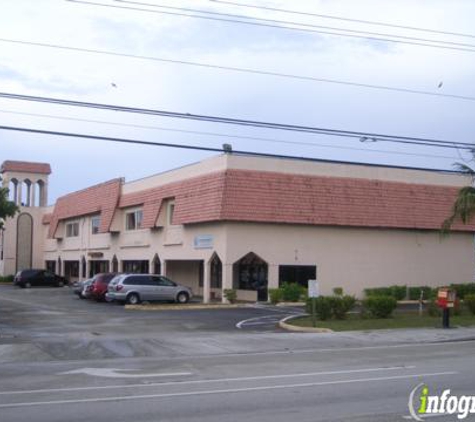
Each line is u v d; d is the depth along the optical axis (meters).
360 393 11.52
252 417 9.59
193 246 40.22
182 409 10.17
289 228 38.00
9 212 33.47
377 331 23.59
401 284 41.03
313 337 21.88
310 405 10.48
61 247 68.06
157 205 44.56
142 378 13.40
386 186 40.75
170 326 25.78
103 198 54.91
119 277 38.00
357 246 39.84
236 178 36.72
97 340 20.47
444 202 42.47
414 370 14.42
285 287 36.50
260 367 15.06
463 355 17.47
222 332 23.69
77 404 10.59
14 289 56.88
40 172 75.88
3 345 19.28
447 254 42.78
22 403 10.70
